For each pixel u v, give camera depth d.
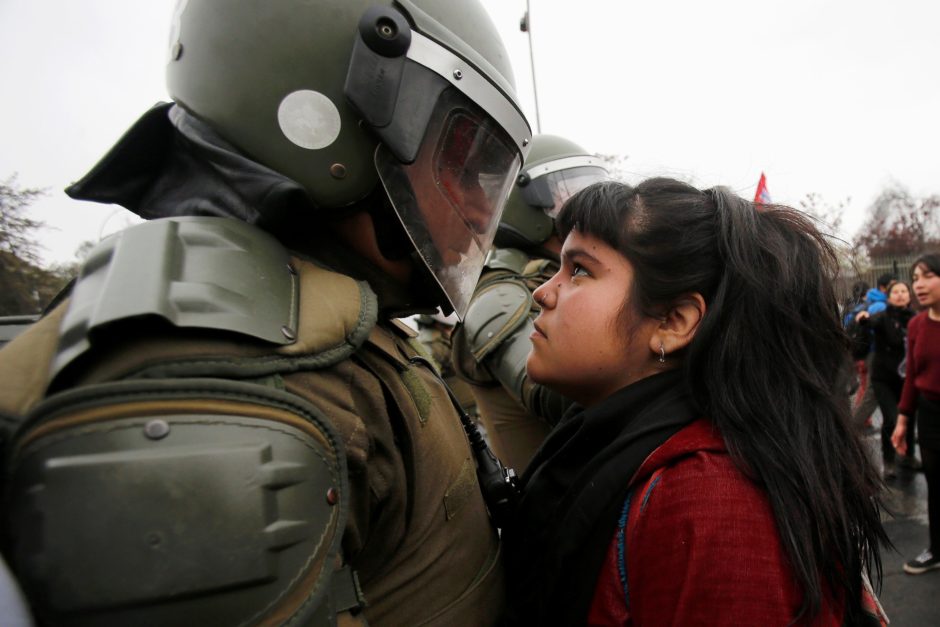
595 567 0.64
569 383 0.80
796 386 0.67
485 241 0.87
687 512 0.59
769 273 0.70
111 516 0.37
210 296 0.48
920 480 3.71
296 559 0.45
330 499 0.49
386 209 0.74
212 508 0.40
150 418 0.40
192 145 0.70
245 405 0.44
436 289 0.81
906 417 2.92
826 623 0.59
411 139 0.70
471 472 0.79
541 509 0.79
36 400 0.44
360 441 0.57
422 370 0.81
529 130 0.91
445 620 0.68
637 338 0.76
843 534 0.64
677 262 0.72
